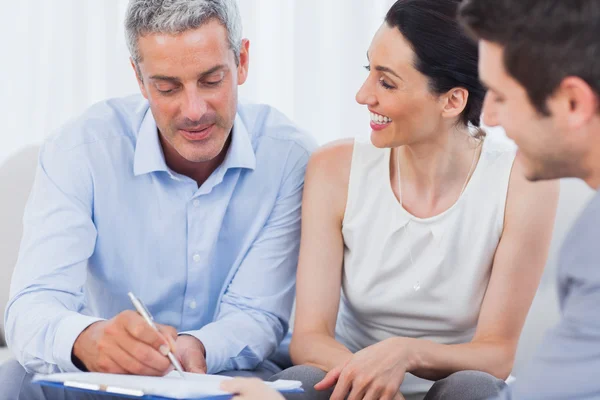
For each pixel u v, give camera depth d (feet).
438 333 6.66
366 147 6.76
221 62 6.13
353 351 7.01
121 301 7.04
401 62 5.95
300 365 6.01
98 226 6.88
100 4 10.70
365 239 6.64
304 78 10.25
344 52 10.15
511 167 6.43
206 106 6.19
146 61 6.11
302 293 6.61
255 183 7.03
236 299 6.93
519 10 3.92
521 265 6.36
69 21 10.75
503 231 6.43
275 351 7.18
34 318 6.07
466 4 4.11
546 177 4.27
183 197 6.89
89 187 6.80
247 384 4.86
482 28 4.07
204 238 6.92
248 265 6.97
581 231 3.87
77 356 5.77
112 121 7.01
